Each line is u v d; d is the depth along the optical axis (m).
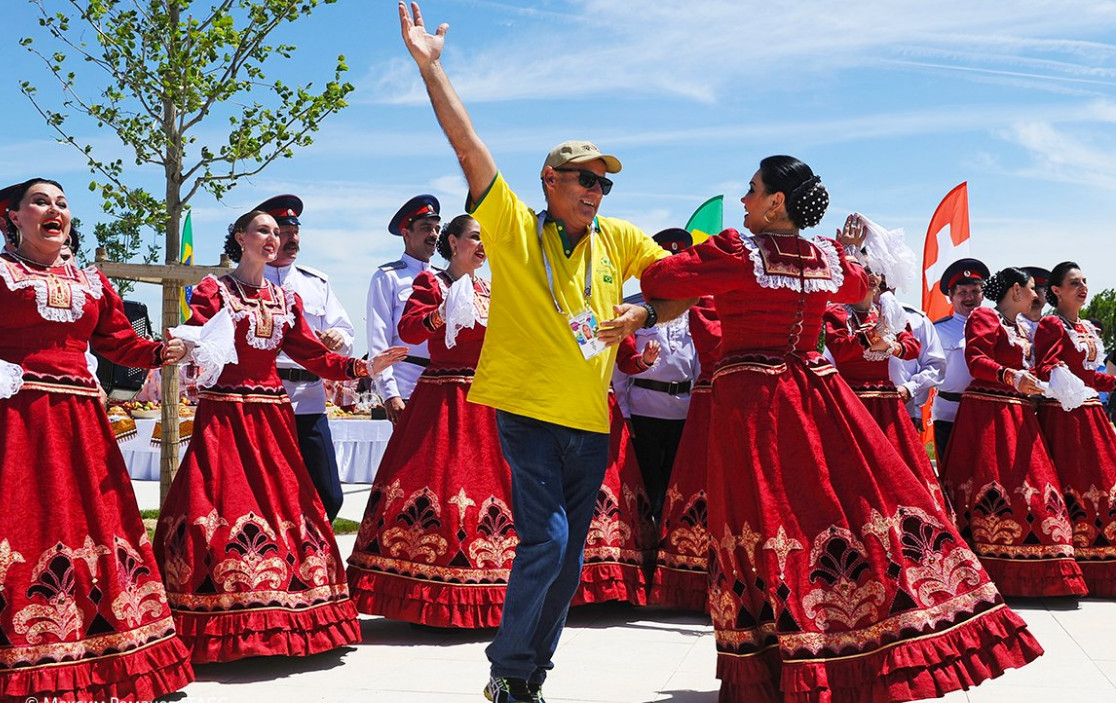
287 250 6.34
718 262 3.72
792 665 3.54
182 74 7.83
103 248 7.27
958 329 7.67
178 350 4.30
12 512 3.76
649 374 6.41
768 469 3.69
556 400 3.50
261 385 4.82
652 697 3.96
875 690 3.52
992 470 6.36
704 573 5.59
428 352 6.00
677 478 5.77
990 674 3.58
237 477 4.61
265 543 4.57
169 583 4.50
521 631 3.46
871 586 3.60
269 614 4.47
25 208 4.02
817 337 3.91
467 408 5.34
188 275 7.44
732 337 3.85
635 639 5.02
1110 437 6.62
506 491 5.29
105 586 3.90
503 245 3.54
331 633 4.64
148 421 13.27
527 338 3.54
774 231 3.88
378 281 6.24
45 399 3.93
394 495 5.26
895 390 5.78
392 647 4.89
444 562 5.12
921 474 5.02
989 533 6.30
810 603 3.60
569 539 3.61
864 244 4.60
